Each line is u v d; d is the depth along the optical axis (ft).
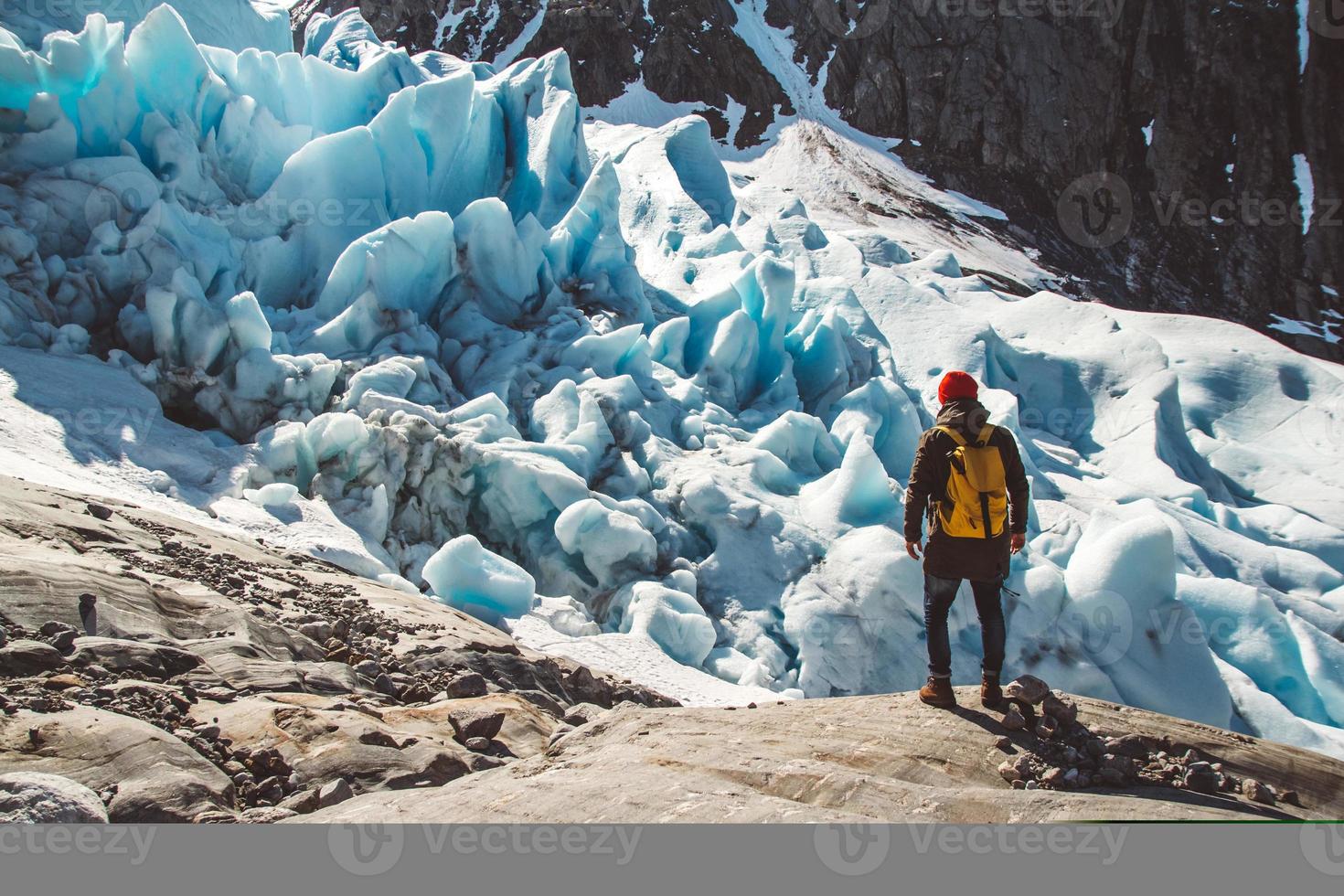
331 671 21.44
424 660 24.54
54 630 18.72
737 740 16.31
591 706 22.81
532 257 65.77
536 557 49.52
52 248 51.16
